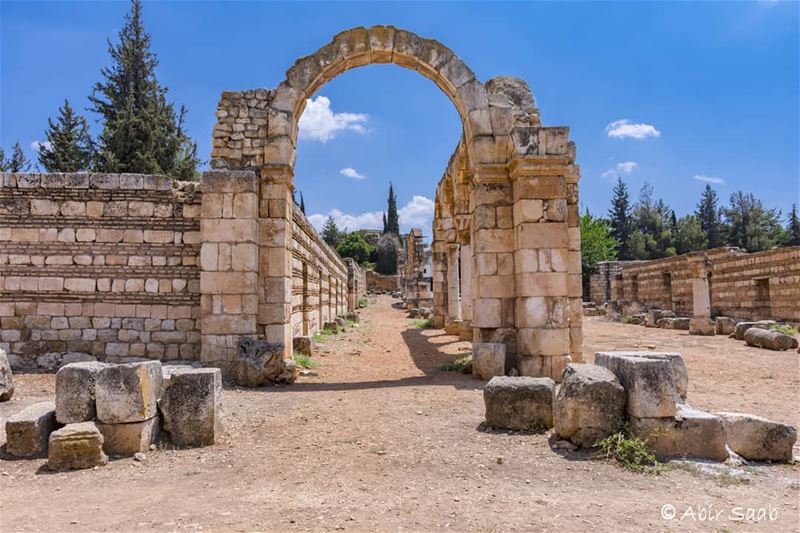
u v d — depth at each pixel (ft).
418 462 18.90
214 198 36.88
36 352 37.60
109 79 109.50
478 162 39.50
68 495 16.08
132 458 19.27
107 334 37.86
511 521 13.97
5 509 15.05
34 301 37.88
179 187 39.27
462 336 66.28
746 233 238.89
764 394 31.50
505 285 38.81
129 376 19.79
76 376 19.99
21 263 37.99
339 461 19.12
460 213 66.18
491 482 16.90
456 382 35.37
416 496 15.80
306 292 59.67
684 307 109.91
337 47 40.34
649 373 19.11
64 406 19.79
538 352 36.11
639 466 17.81
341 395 30.94
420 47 40.65
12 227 38.04
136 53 110.42
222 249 36.68
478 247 39.19
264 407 27.55
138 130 105.50
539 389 22.68
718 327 74.23
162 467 18.58
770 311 85.92
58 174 38.34
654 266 123.24
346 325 88.69
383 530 13.47
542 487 16.43
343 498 15.69
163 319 38.01
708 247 246.68
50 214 38.19
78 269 38.06
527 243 36.81
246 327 36.40
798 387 33.96
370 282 221.05
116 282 38.14
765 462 18.83
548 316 36.35
